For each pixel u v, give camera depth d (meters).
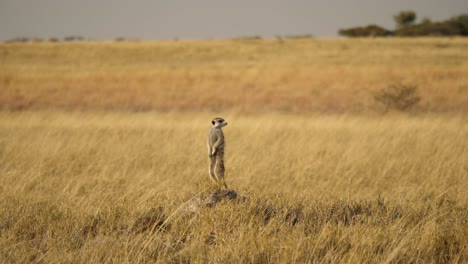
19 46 192.88
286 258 20.95
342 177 41.38
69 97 122.81
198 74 139.88
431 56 164.88
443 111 104.69
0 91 124.75
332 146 54.47
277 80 133.12
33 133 65.38
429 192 34.78
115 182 38.50
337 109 109.75
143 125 74.56
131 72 143.12
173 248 22.47
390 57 164.12
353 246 22.22
